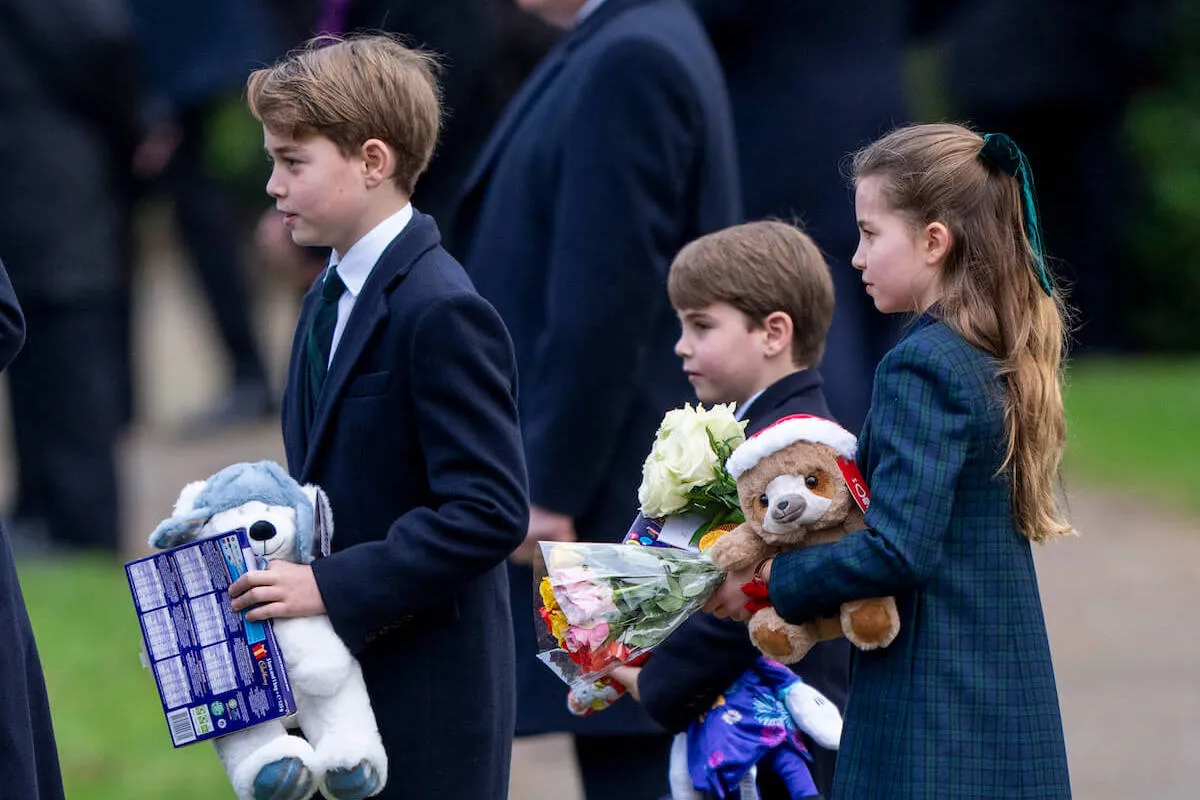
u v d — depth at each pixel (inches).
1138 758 836.0
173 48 1334.9
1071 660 1007.0
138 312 1910.7
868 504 439.5
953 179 448.8
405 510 473.7
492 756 483.2
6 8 1183.6
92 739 836.0
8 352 497.4
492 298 659.4
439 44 799.1
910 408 432.1
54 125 1195.3
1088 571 1213.7
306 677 450.0
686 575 471.2
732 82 846.5
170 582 456.1
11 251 1193.4
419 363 464.4
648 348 636.7
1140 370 2130.9
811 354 553.9
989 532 438.6
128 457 1706.4
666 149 629.3
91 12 1201.4
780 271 540.7
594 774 634.2
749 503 456.1
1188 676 968.9
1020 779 433.1
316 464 478.9
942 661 433.7
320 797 483.8
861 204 461.4
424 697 473.4
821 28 835.4
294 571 456.4
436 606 475.8
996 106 2197.3
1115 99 2241.6
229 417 1862.7
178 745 453.4
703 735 500.4
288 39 1194.6
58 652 961.5
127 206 1409.9
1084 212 2311.8
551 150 647.8
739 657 493.7
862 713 443.5
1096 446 1588.3
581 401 623.8
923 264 452.8
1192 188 2301.9
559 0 681.6
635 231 625.3
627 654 480.1
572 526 636.7
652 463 490.9
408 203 492.7
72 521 1242.6
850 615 435.5
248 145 2539.4
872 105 844.0
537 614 509.4
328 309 488.7
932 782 428.8
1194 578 1183.6
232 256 1861.5
